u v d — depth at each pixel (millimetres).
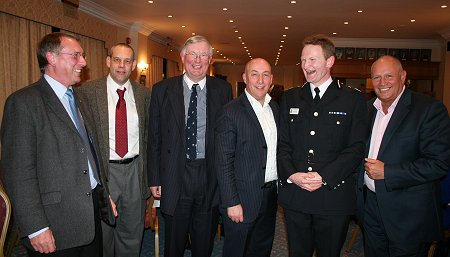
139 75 9391
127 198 2439
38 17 5414
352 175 1886
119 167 2381
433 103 1846
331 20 7867
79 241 1635
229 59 17016
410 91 1949
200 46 2113
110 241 2447
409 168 1786
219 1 6520
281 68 19578
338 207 1795
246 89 2053
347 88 1902
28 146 1486
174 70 12961
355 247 3293
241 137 1972
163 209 2172
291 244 1949
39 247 1492
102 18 7410
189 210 2215
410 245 1869
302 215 1908
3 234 1657
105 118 2336
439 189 1943
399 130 1875
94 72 7211
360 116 1851
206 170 2180
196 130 2188
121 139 2381
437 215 1886
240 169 1993
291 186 1918
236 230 2020
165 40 11219
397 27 8531
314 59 1802
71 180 1616
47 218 1551
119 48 2379
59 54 1623
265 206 2055
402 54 10414
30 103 1522
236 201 1944
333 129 1816
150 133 2309
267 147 2006
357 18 7625
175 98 2193
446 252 2645
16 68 5164
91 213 1669
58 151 1593
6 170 1481
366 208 2084
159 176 2289
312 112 1877
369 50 10469
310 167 1824
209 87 2252
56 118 1600
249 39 10914
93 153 1813
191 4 6793
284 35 10039
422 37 9820
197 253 2262
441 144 1779
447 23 8008
